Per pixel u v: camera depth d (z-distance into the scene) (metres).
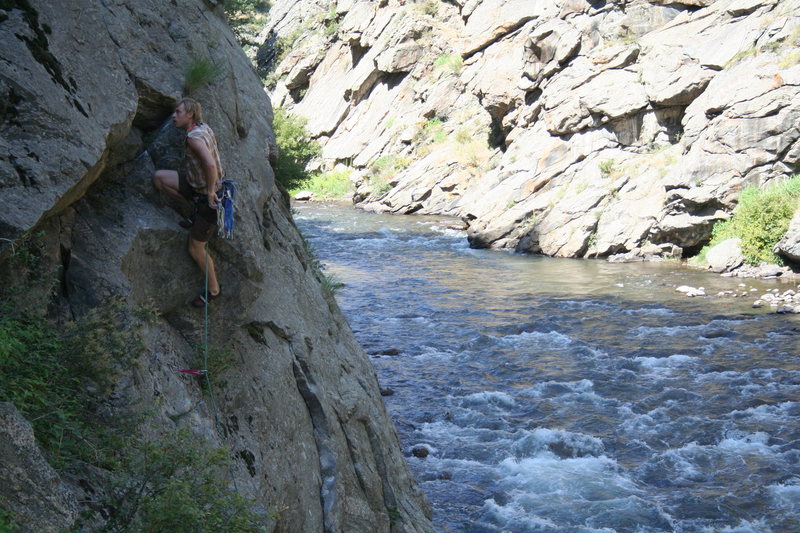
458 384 15.98
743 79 27.81
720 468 12.09
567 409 14.53
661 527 10.41
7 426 3.59
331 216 41.94
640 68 31.59
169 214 5.87
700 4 31.66
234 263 6.27
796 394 15.04
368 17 55.88
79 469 4.18
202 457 4.32
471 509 10.95
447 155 44.22
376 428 8.34
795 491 11.29
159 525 3.93
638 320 20.55
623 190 30.39
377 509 7.73
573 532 10.27
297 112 62.06
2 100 4.69
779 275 25.16
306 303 8.08
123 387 4.80
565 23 34.47
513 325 20.20
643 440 13.12
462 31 50.28
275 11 74.12
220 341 6.27
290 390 6.88
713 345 18.23
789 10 28.55
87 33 5.42
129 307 5.17
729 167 27.33
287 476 6.32
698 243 28.67
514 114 39.44
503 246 32.19
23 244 4.64
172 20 6.33
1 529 3.18
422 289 24.50
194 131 5.68
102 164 5.30
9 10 4.98
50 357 4.50
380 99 53.84
